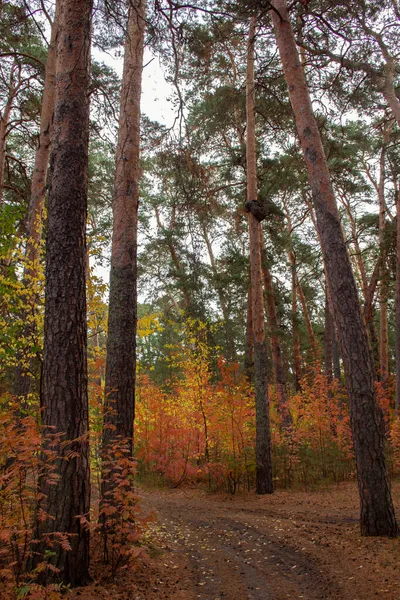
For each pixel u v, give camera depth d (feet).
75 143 17.12
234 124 52.90
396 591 13.98
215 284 61.46
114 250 24.27
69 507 14.78
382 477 21.30
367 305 62.75
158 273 75.25
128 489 19.84
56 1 31.76
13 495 14.62
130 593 14.49
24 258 27.14
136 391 48.60
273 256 57.77
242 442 39.47
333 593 14.66
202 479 42.93
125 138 25.38
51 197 16.81
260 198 45.01
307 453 42.27
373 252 77.15
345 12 33.12
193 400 44.68
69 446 15.12
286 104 43.47
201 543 22.45
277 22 27.22
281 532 23.34
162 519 28.37
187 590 15.60
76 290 16.26
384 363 62.23
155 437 45.78
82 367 16.02
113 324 23.21
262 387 38.32
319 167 24.47
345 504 30.83
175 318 69.36
